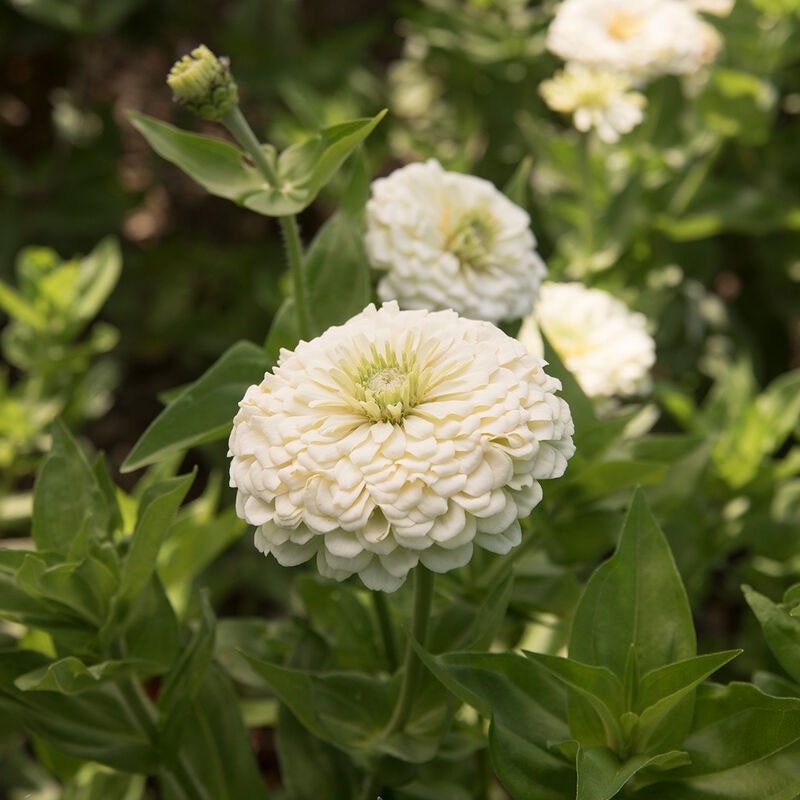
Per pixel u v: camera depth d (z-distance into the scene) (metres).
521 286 0.66
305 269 0.64
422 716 0.60
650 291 0.87
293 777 0.62
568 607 0.64
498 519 0.49
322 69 1.12
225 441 0.96
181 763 0.61
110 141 1.15
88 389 0.90
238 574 0.86
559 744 0.54
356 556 0.49
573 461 0.63
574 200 0.91
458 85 1.05
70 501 0.60
